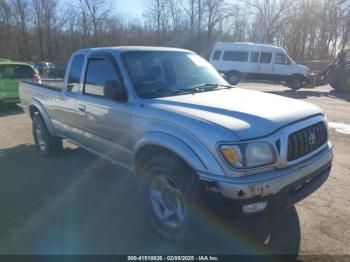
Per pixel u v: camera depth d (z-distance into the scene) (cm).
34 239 341
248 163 266
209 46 5031
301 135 299
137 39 5550
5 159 594
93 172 524
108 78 398
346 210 390
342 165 546
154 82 383
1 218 382
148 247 327
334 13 4656
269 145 274
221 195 267
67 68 485
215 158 268
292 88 1834
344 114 1013
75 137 492
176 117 305
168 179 312
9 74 1086
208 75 444
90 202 421
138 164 350
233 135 267
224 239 322
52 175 513
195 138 282
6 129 834
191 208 289
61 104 500
